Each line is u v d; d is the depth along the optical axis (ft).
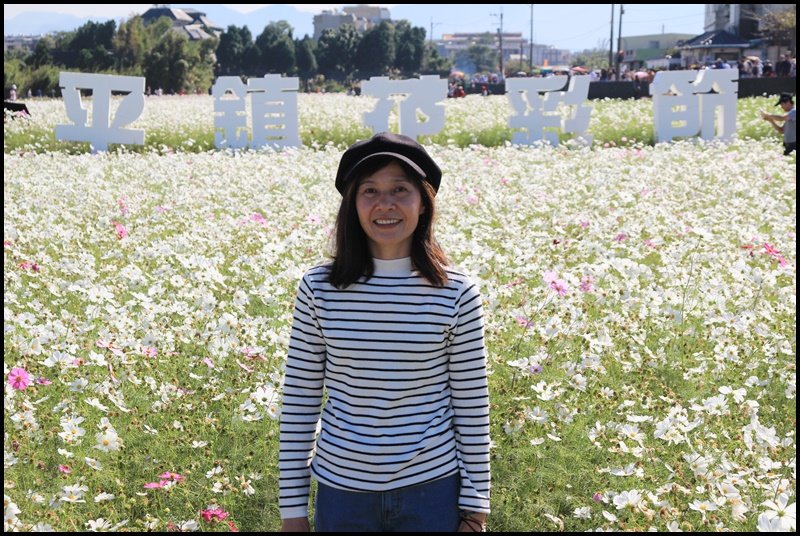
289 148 51.75
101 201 33.94
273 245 22.84
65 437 13.12
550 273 18.02
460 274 8.55
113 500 12.37
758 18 196.85
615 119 71.72
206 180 38.83
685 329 18.48
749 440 13.08
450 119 73.31
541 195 32.94
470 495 8.52
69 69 178.91
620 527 11.83
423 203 8.54
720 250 24.91
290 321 18.84
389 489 8.36
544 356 15.43
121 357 15.78
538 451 13.43
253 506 12.55
